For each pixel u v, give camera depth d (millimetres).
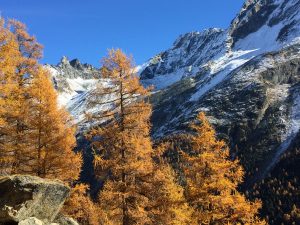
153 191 20531
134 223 20016
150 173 20578
